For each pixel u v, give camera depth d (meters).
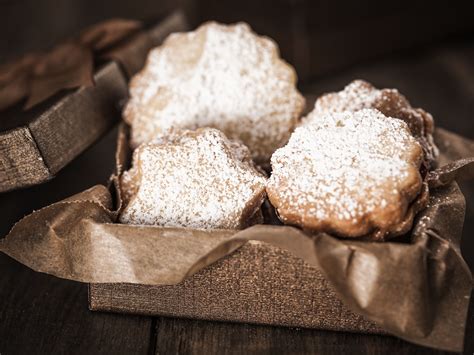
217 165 0.20
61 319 0.20
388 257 0.17
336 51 0.41
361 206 0.18
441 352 0.19
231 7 0.44
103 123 0.25
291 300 0.19
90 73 0.25
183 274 0.18
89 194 0.21
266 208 0.21
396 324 0.18
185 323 0.20
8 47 0.42
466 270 0.18
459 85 0.39
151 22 0.31
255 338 0.20
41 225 0.20
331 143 0.20
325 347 0.19
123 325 0.20
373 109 0.21
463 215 0.20
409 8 0.42
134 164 0.22
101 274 0.19
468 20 0.45
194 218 0.20
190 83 0.24
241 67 0.24
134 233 0.19
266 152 0.24
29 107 0.23
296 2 0.38
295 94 0.24
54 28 0.45
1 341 0.20
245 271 0.19
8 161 0.22
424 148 0.22
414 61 0.43
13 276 0.22
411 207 0.19
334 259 0.18
